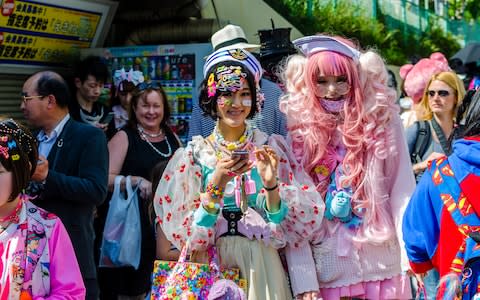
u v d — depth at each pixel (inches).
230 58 136.2
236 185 135.6
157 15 274.5
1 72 246.2
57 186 155.4
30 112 162.6
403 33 404.2
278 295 135.2
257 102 138.6
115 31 288.4
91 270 163.2
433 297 189.8
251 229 135.3
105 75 239.3
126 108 239.6
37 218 111.0
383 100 146.4
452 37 424.2
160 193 138.3
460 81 208.8
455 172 113.9
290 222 138.3
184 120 252.2
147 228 197.0
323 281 146.9
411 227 120.6
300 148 151.1
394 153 147.5
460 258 112.4
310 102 148.9
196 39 274.7
